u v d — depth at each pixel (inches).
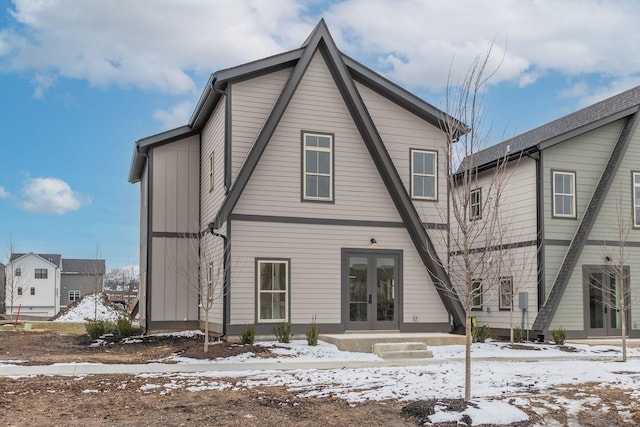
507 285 784.9
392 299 681.0
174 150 772.0
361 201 676.1
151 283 744.3
